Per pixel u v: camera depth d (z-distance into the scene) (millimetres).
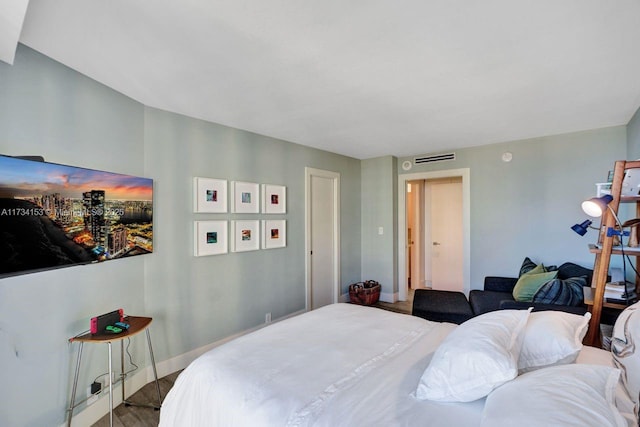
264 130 3199
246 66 1846
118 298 2139
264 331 1865
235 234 3064
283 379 1291
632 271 2773
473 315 2832
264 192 3369
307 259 3893
